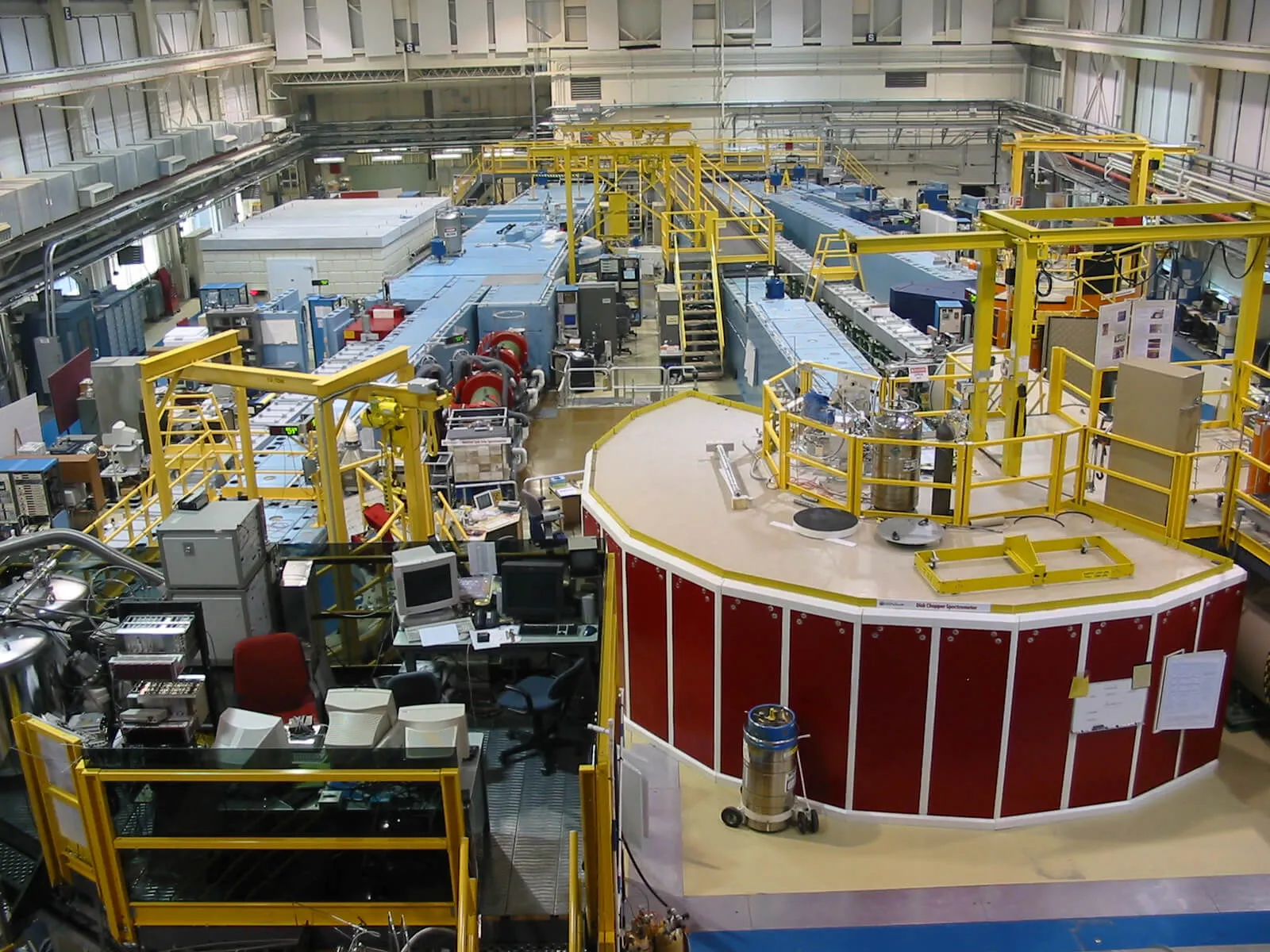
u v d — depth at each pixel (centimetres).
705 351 2148
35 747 580
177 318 2864
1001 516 891
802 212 2703
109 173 2292
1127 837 769
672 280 2355
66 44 2312
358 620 862
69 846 599
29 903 609
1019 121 3306
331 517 941
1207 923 688
